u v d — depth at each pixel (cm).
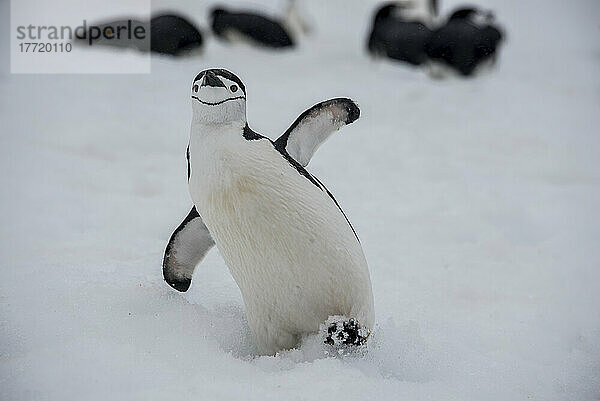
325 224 1234
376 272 1836
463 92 3934
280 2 6069
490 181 2672
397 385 1193
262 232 1209
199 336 1332
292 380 1169
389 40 4681
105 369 1190
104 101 3438
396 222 2258
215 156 1205
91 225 2100
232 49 4800
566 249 2069
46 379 1162
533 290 1777
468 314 1611
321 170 2762
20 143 2800
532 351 1441
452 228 2206
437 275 1842
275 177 1209
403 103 3722
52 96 3453
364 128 3309
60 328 1340
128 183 2497
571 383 1316
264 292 1266
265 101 3653
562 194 2553
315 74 4319
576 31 5597
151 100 3528
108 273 1648
